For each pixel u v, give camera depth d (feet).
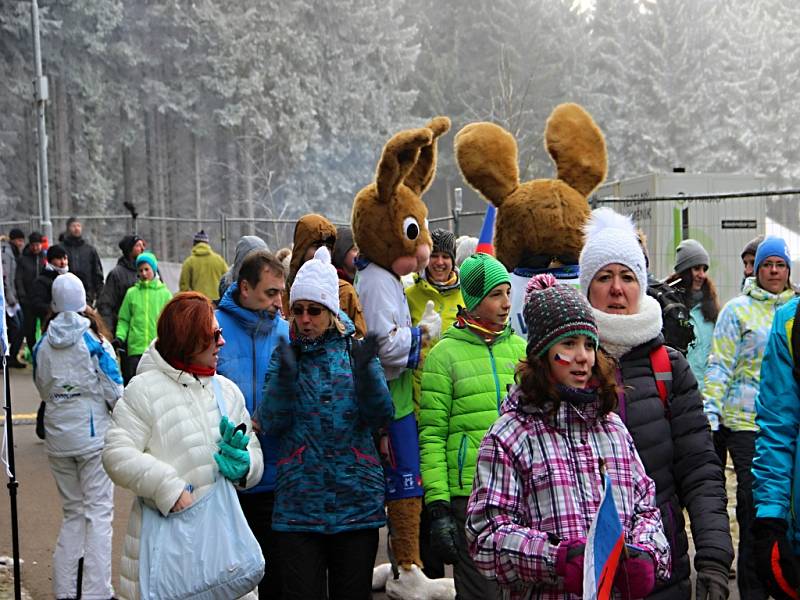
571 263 21.25
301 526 15.87
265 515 17.67
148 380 14.69
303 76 170.50
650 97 232.73
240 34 162.71
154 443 14.46
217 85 158.92
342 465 15.97
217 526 14.12
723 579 12.12
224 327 17.97
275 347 16.81
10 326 60.59
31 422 42.91
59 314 21.49
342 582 16.15
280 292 18.08
